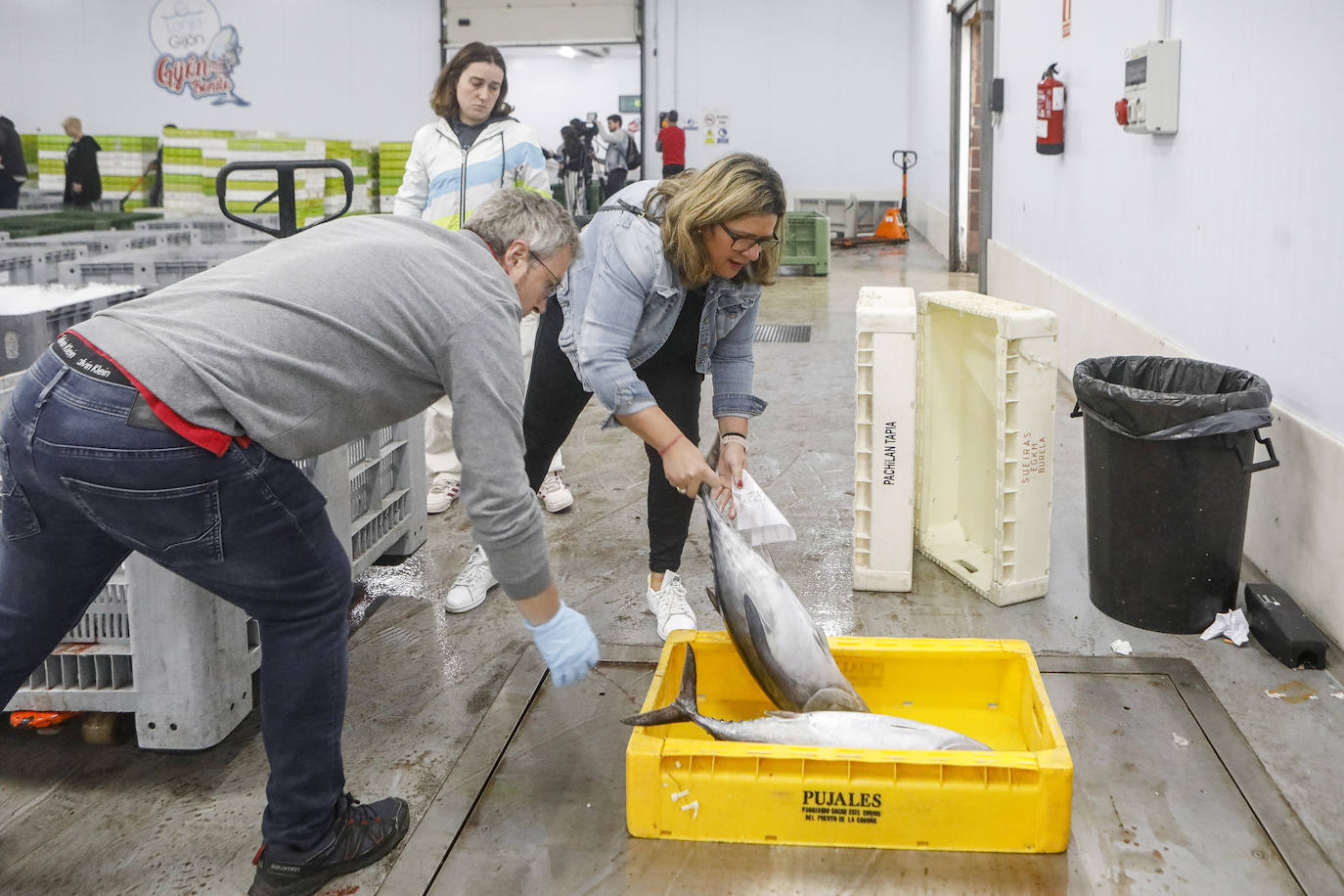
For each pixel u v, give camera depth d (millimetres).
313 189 5887
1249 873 1812
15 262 4230
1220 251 3477
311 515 1626
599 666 2594
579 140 13766
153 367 1434
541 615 1697
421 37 14164
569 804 2043
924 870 1824
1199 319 3688
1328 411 2688
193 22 14070
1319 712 2320
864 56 14289
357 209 6598
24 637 1703
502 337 1589
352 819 1871
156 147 8609
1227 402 2523
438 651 2693
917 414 3256
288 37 14078
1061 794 1810
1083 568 3148
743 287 2275
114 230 5895
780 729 1958
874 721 1960
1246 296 3242
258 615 1675
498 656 2664
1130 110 4184
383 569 3244
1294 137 2898
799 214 10062
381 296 1530
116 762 2199
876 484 2932
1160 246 4148
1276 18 3025
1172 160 3998
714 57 14383
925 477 3266
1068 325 5609
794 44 14297
